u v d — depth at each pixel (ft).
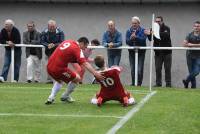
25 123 40.34
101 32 88.48
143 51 69.62
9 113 44.86
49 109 46.98
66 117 43.01
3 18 90.17
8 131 37.32
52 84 68.49
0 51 87.81
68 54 48.34
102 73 47.16
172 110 46.16
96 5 88.33
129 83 85.51
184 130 37.99
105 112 45.42
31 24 72.59
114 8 87.92
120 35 69.87
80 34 88.94
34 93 57.57
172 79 85.30
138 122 40.73
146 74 84.17
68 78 49.32
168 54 69.56
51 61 49.08
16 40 72.49
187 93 58.59
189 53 68.69
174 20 86.63
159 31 68.49
